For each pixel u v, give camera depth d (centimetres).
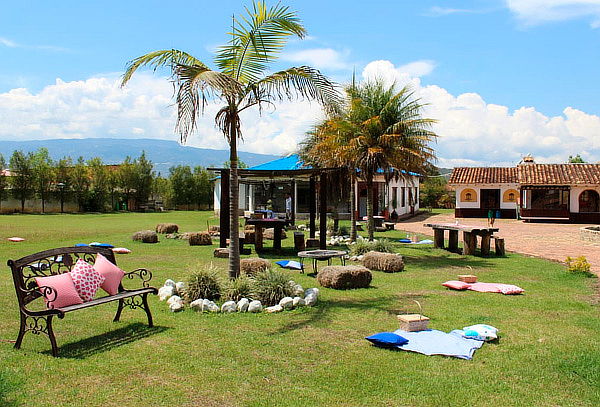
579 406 409
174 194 5200
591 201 3119
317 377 463
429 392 431
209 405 403
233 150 812
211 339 577
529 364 502
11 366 484
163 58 784
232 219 809
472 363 504
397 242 1806
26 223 2698
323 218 1476
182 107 698
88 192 4406
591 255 1446
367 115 1425
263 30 799
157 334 595
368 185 1475
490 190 3538
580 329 636
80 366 486
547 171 3338
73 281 580
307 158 1952
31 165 4134
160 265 1180
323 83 797
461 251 1521
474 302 793
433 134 1424
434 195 4950
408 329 603
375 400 414
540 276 1073
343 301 788
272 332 606
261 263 995
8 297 784
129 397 417
